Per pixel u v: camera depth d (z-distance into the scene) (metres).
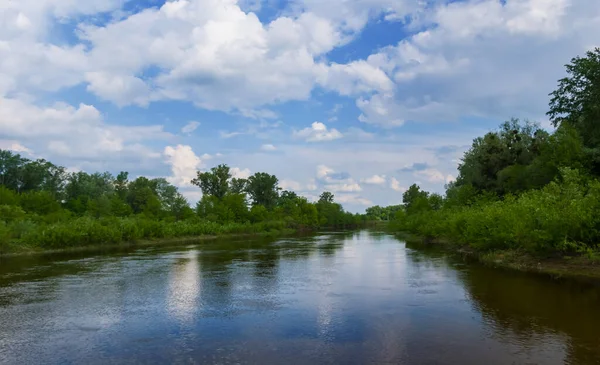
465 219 31.70
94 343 10.61
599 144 36.47
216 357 9.44
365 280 19.70
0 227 35.34
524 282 17.70
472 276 19.89
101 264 27.45
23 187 98.69
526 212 22.55
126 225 48.44
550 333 10.68
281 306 14.48
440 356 9.25
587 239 19.33
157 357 9.50
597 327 11.10
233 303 15.05
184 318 12.98
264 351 9.80
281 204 149.88
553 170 35.94
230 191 115.31
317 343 10.34
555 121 42.69
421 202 66.62
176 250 39.41
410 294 16.16
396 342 10.30
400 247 40.38
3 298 16.22
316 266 25.48
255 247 42.94
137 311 13.97
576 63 39.62
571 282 17.33
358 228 132.00
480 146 54.94
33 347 10.34
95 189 102.38
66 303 15.28
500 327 11.35
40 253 36.25
